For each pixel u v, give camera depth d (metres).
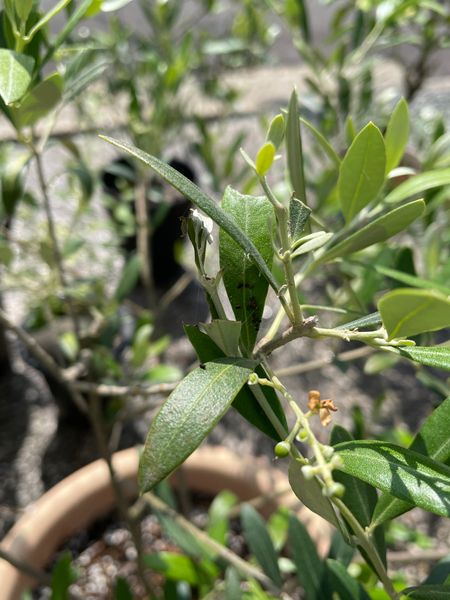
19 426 0.63
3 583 0.39
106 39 0.54
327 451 0.12
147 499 0.38
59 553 0.48
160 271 0.77
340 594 0.20
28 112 0.20
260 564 0.30
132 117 0.44
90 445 0.61
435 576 0.21
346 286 0.28
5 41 0.21
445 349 0.14
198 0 0.68
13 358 0.69
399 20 0.41
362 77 0.46
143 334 0.40
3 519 0.55
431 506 0.13
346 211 0.18
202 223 0.14
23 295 0.73
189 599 0.38
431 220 0.31
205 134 0.48
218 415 0.12
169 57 0.50
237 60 0.68
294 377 0.68
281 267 0.27
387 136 0.20
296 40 0.42
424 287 0.19
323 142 0.20
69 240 0.43
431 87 1.05
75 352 0.41
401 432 0.40
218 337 0.14
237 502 0.47
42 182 0.26
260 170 0.14
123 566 0.48
